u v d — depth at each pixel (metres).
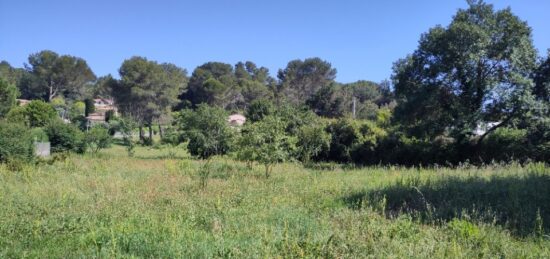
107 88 66.00
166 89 66.12
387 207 9.57
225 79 91.19
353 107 57.97
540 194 9.84
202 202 9.42
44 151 26.73
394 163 24.95
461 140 23.22
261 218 8.05
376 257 5.60
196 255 5.76
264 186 12.25
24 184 12.19
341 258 5.54
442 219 8.10
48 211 8.33
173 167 17.12
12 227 6.98
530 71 21.81
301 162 23.48
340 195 10.90
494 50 21.67
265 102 35.19
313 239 6.38
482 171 15.05
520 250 6.19
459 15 22.48
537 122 20.58
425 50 23.42
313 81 90.88
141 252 5.90
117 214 8.04
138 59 65.25
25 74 90.88
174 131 44.44
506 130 22.78
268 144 15.51
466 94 22.72
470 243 6.51
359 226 7.25
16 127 18.86
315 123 28.31
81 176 14.39
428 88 23.02
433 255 5.74
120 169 17.08
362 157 26.69
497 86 21.16
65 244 6.31
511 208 8.69
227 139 25.67
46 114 50.09
